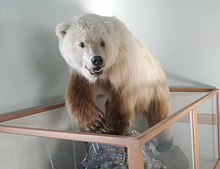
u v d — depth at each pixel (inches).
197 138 57.9
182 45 82.7
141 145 29.7
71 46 52.6
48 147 46.7
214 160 72.8
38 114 57.4
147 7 85.3
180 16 82.0
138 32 87.1
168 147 43.4
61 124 62.2
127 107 57.1
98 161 39.5
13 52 56.3
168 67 85.0
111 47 52.1
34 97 61.6
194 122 53.7
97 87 59.8
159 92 67.6
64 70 70.9
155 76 66.1
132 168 29.8
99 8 85.2
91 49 49.9
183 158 49.4
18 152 48.7
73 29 52.9
